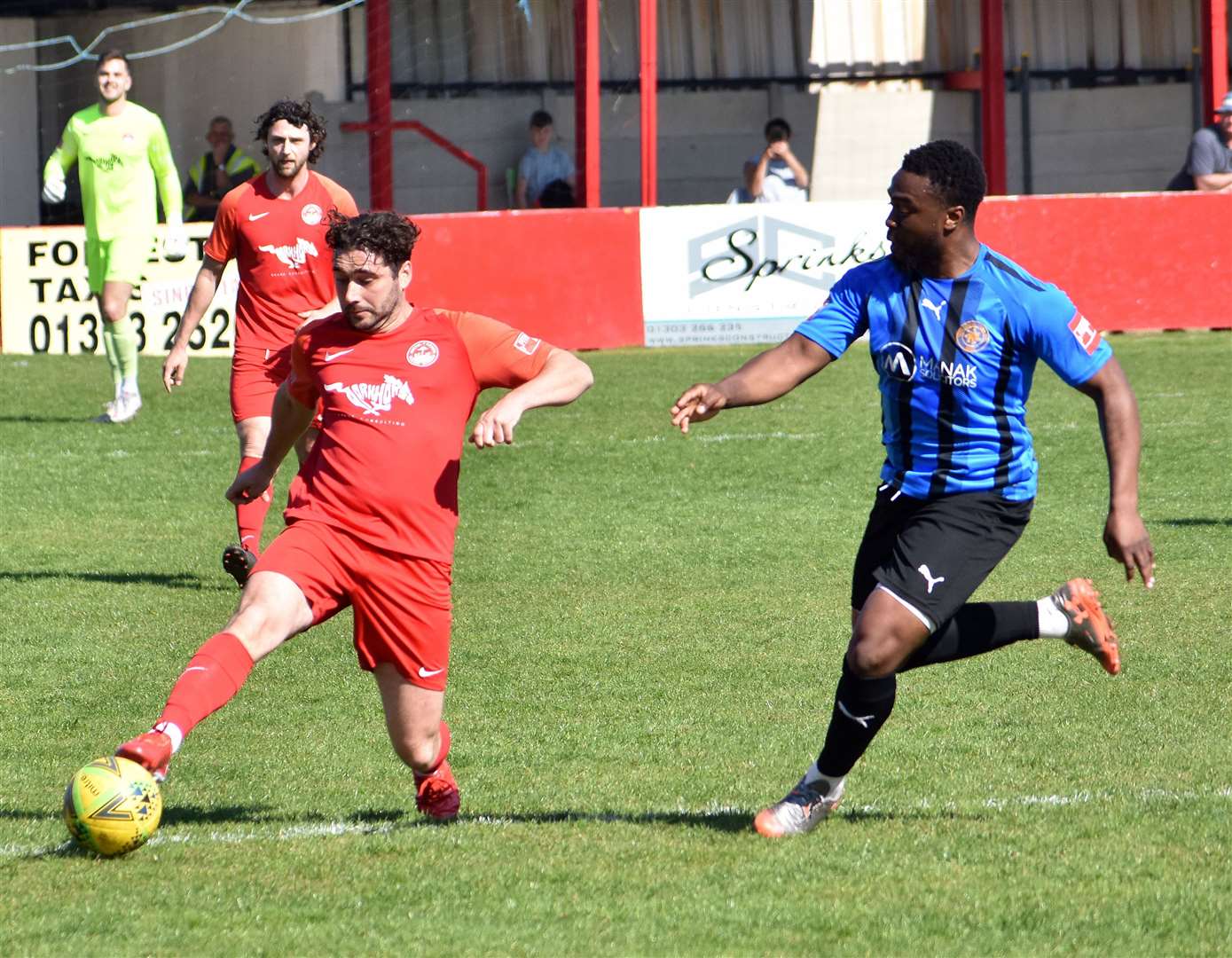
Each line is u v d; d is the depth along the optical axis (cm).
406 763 1485
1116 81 8012
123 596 2547
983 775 1648
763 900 1245
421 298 5347
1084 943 1156
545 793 1616
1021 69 7881
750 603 2484
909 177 1357
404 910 1230
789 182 6650
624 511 3209
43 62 7506
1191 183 5903
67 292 5559
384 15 7025
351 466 1405
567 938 1173
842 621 2378
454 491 1428
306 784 1666
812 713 1923
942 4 7931
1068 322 1366
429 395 1420
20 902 1248
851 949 1149
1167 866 1314
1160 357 5050
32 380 5016
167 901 1252
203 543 2962
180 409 4525
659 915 1216
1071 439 3888
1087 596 1491
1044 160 8025
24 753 1772
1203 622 2322
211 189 6525
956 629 1461
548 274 5422
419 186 7544
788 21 7831
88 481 3538
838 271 5528
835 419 4278
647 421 4250
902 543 1399
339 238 1405
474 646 2255
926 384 1391
